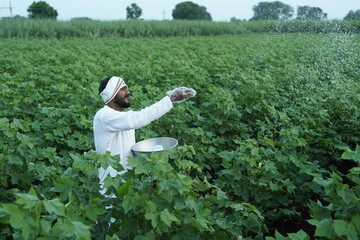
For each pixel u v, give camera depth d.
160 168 2.46
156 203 2.49
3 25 24.94
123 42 21.25
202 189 3.05
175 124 5.99
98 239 2.69
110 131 3.50
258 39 17.23
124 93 3.60
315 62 10.84
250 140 4.45
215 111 6.80
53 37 26.03
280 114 5.75
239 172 4.11
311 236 4.21
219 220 3.08
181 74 9.58
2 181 3.81
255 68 11.18
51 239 2.00
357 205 2.30
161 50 16.28
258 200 4.15
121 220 2.72
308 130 5.66
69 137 6.16
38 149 4.33
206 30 33.94
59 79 9.35
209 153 5.37
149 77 9.41
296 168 4.60
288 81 9.11
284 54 12.89
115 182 2.56
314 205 2.52
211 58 12.42
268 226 4.39
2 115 6.71
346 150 2.42
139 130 5.84
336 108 6.63
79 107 6.64
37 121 6.04
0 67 11.23
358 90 7.45
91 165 2.68
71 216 2.38
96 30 28.38
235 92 7.40
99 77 9.55
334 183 2.41
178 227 2.65
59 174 3.97
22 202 1.84
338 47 11.69
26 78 9.59
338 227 2.11
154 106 3.47
